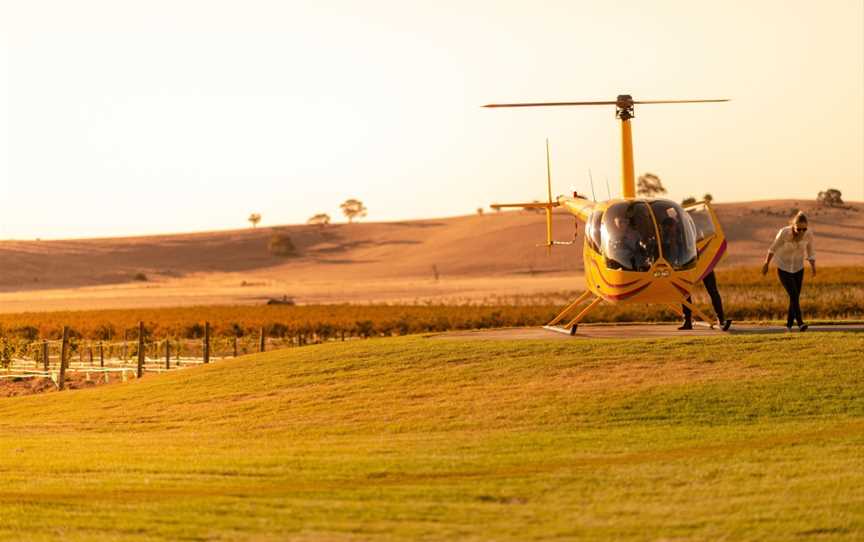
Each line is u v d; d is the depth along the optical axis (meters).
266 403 75.06
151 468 50.97
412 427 63.50
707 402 63.62
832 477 43.22
